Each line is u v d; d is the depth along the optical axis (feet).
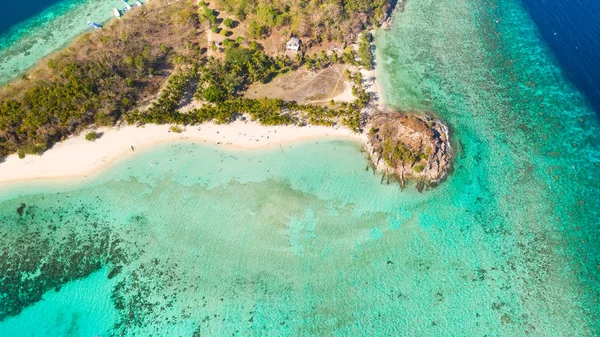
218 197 205.16
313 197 206.39
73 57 250.98
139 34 271.08
